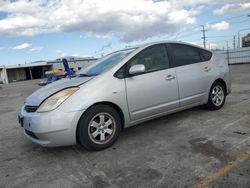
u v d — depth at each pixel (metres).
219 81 5.30
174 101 4.40
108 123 3.70
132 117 3.92
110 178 2.87
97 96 3.53
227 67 5.51
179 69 4.51
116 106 3.75
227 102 6.09
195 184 2.58
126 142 3.92
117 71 3.82
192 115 5.05
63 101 3.39
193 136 3.92
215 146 3.45
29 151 3.97
